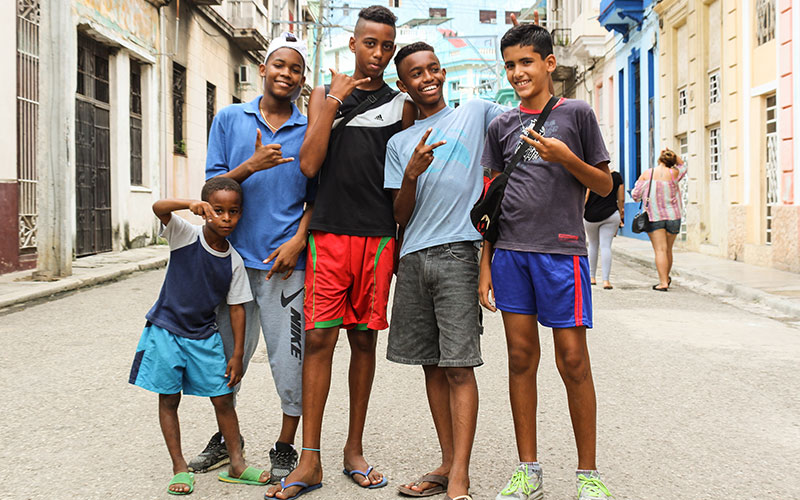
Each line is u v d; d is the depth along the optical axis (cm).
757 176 1229
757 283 962
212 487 324
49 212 990
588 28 2247
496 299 317
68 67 991
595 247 1016
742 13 1262
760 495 314
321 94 328
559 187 306
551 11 2994
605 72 2220
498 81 4381
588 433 306
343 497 312
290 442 334
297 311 331
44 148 983
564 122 307
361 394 338
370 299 330
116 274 1097
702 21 1453
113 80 1423
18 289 891
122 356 578
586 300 308
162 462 353
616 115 2108
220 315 337
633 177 1975
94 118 1352
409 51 327
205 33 1917
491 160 324
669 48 1648
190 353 319
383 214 329
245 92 2300
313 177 330
